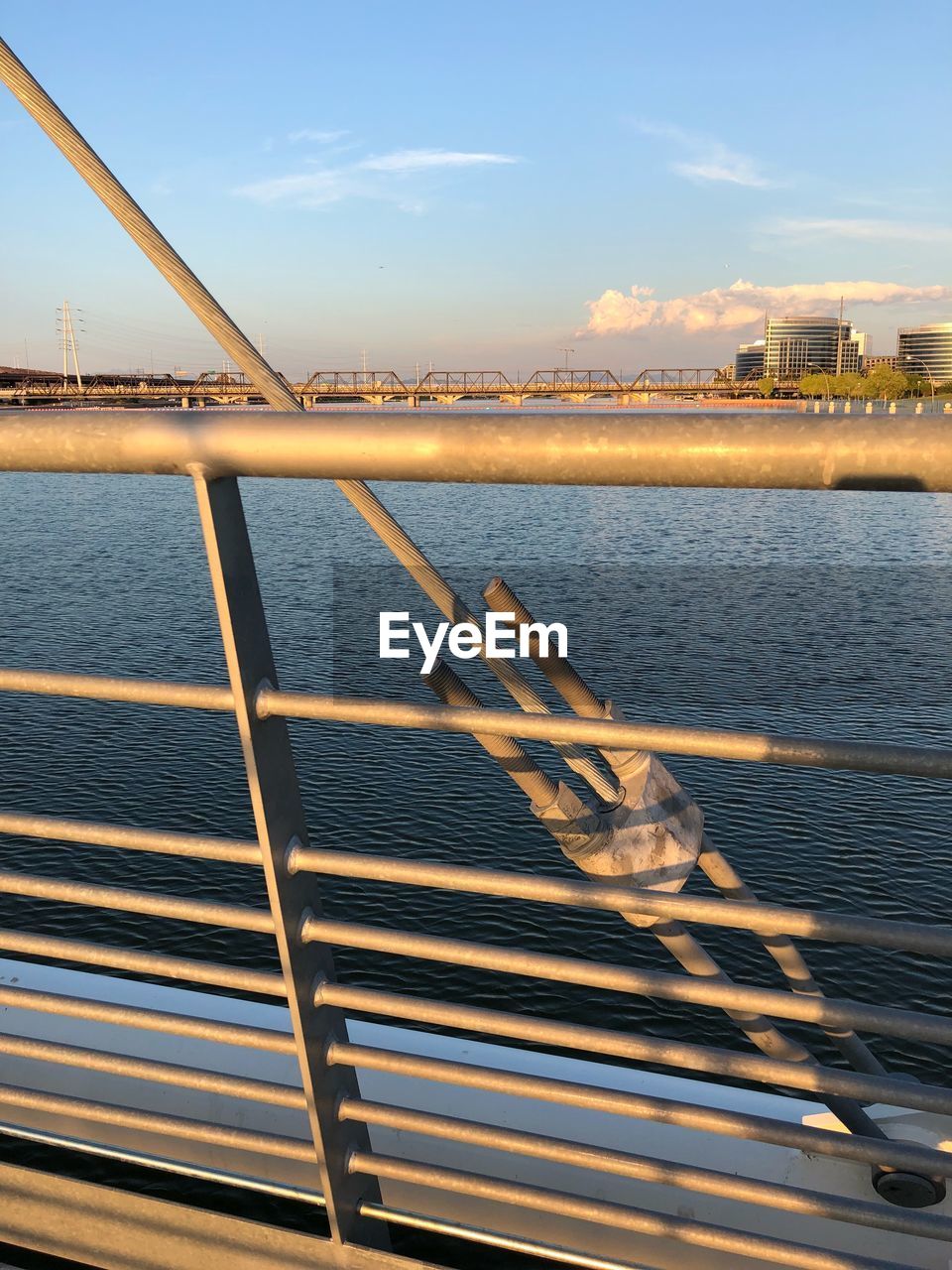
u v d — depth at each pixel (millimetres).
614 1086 1822
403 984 13320
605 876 1387
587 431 856
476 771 19953
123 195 1329
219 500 1005
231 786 19797
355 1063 1205
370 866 1097
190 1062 1845
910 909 15141
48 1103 1353
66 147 1311
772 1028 1520
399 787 19375
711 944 13812
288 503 78188
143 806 18984
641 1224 1165
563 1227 1570
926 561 47375
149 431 966
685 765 20297
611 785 1399
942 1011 12516
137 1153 1389
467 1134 1199
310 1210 2041
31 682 1108
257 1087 1239
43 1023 1976
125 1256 1410
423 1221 1283
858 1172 1557
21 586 40719
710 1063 1064
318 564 46031
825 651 28750
